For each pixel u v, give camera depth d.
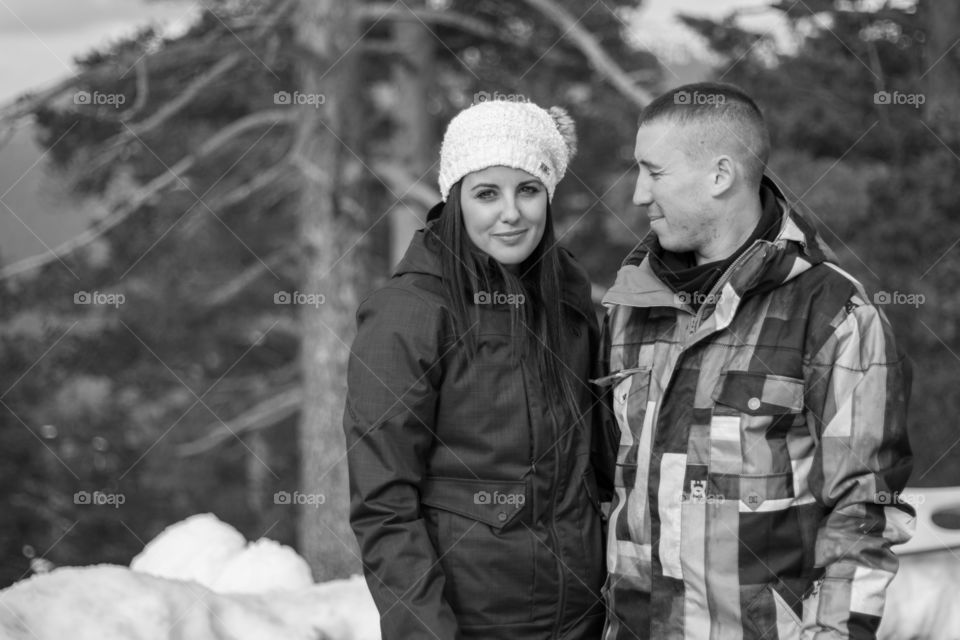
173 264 15.52
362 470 2.43
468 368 2.51
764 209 2.67
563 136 2.87
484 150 2.58
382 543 2.41
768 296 2.51
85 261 13.66
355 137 10.55
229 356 15.82
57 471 12.83
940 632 3.63
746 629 2.42
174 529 4.47
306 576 4.23
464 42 13.28
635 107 11.91
